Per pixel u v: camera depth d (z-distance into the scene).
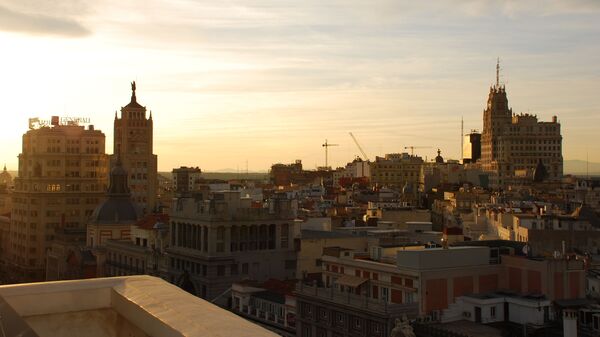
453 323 84.06
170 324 10.44
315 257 136.75
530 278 88.31
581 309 81.69
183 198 147.12
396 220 198.00
